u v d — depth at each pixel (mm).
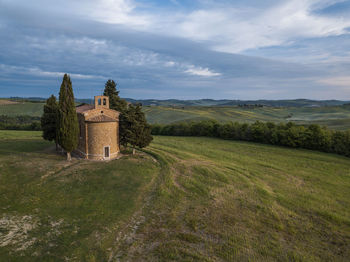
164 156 39250
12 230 15828
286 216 20422
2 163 29969
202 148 53688
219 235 16688
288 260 14391
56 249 14070
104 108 37031
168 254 14148
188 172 31406
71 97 32281
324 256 15125
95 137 33969
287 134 58250
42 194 21719
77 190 23016
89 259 13398
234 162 40375
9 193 21547
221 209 20844
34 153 37000
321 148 53750
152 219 18578
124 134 37781
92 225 17047
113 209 19781
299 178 32844
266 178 31562
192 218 18875
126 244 15180
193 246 15188
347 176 34938
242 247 15336
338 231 18531
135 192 23719
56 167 29547
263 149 55469
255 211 20891
